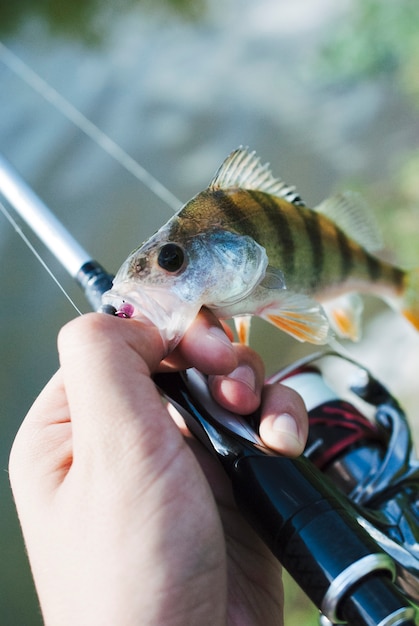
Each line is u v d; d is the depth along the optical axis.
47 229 0.30
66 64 1.18
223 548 0.21
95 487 0.20
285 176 0.80
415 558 0.23
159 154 0.91
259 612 0.24
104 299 0.25
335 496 0.21
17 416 0.64
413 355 0.58
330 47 0.97
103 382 0.21
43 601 0.20
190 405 0.24
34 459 0.22
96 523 0.20
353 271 0.35
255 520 0.21
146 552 0.20
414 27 0.88
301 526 0.20
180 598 0.20
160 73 1.08
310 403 0.29
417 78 0.84
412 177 0.72
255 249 0.27
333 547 0.20
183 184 0.85
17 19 1.38
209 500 0.20
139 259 0.25
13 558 0.55
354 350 0.60
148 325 0.23
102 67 1.14
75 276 0.29
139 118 0.99
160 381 0.24
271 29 1.09
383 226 0.67
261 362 0.26
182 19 1.22
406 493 0.26
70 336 0.22
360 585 0.19
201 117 0.96
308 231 0.31
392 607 0.19
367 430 0.28
